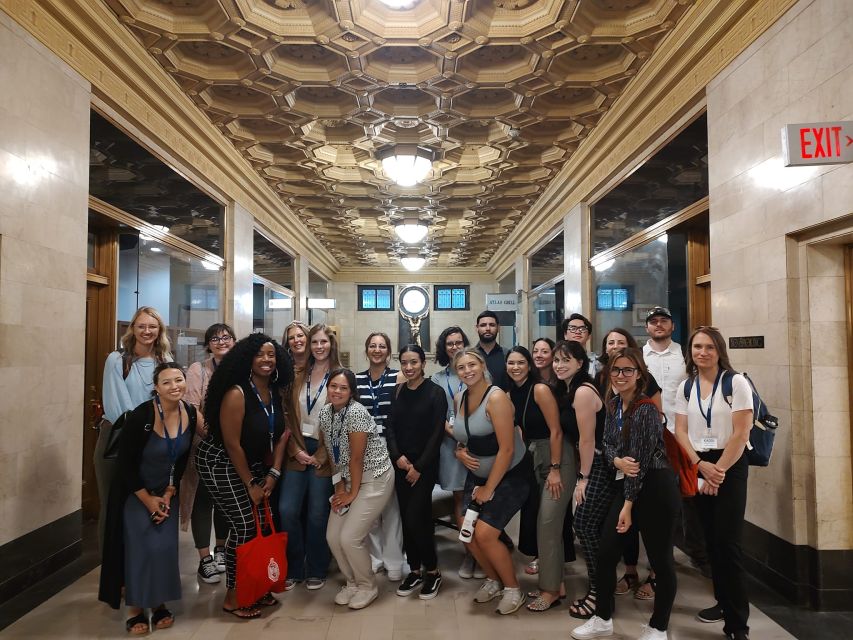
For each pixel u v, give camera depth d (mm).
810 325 3574
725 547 3078
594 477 3387
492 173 8734
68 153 4211
